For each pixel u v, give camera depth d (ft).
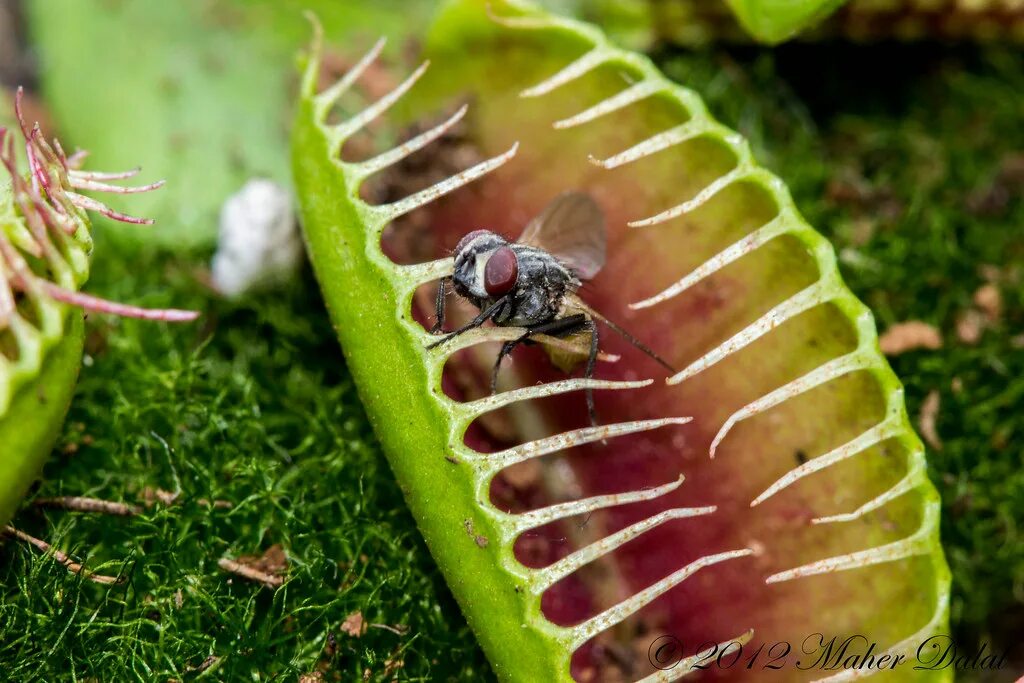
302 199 0.29
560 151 0.30
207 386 0.31
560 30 0.29
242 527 0.29
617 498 0.27
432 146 0.31
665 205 0.30
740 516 0.29
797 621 0.29
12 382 0.26
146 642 0.28
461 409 0.27
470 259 0.29
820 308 0.28
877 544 0.28
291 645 0.29
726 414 0.29
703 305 0.29
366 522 0.29
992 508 0.31
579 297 0.29
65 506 0.29
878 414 0.28
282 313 0.31
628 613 0.27
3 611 0.28
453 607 0.29
